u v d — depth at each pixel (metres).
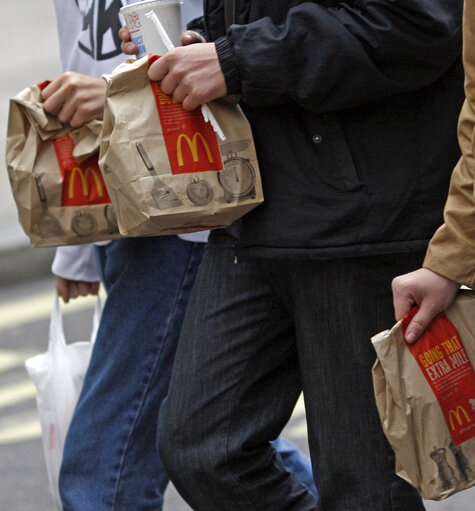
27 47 34.72
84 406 8.68
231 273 7.25
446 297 6.25
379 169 6.65
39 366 9.50
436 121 6.73
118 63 8.52
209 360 7.20
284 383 7.38
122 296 8.63
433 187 6.71
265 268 7.03
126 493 8.54
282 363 7.36
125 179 6.81
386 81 6.50
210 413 7.17
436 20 6.41
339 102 6.53
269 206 6.82
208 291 7.33
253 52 6.57
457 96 6.77
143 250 8.55
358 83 6.48
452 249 6.13
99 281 9.73
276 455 7.45
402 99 6.70
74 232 8.10
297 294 6.93
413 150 6.70
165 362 8.59
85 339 18.14
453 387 6.29
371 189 6.62
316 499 7.48
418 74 6.56
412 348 6.26
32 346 17.80
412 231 6.68
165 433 7.27
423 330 6.25
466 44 5.72
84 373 9.47
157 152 6.82
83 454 8.61
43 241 8.13
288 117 6.77
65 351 9.48
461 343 6.32
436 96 6.75
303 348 6.98
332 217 6.63
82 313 19.52
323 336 6.89
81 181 8.05
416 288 6.23
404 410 6.21
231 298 7.23
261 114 6.84
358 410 6.90
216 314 7.25
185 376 7.24
